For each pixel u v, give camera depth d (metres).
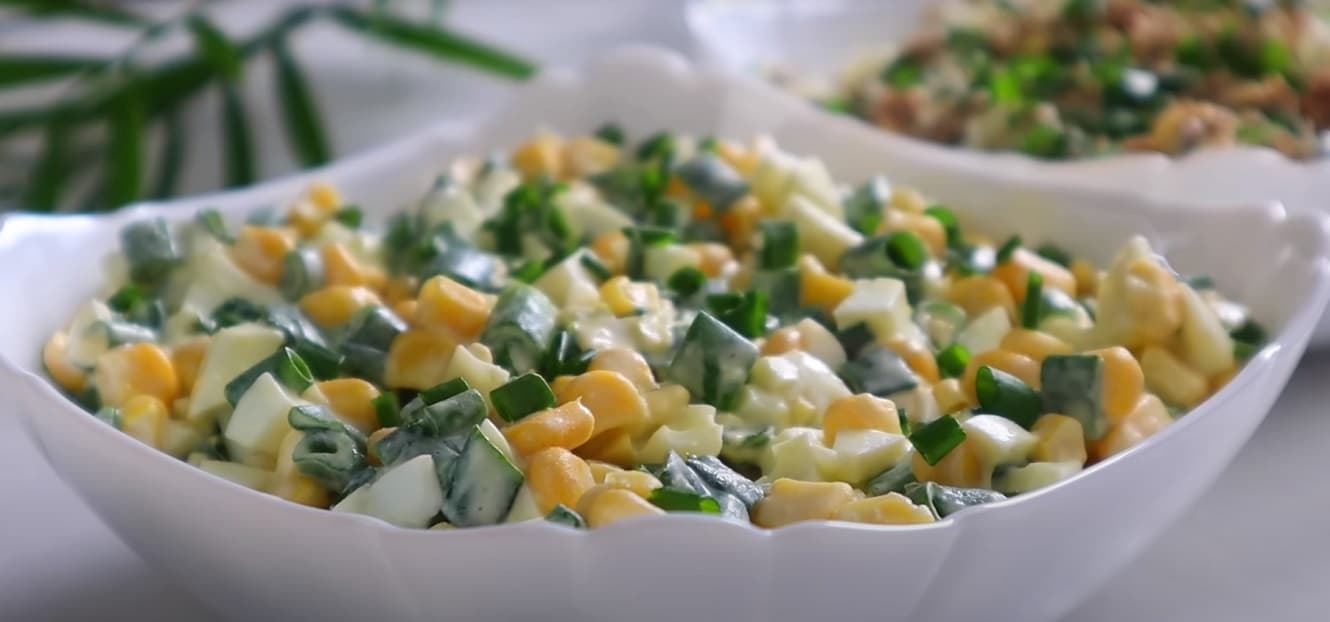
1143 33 0.44
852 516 0.25
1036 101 0.41
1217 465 0.28
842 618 0.25
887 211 0.35
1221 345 0.30
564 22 0.62
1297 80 0.42
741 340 0.29
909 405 0.29
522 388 0.27
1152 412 0.28
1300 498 0.33
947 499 0.26
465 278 0.32
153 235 0.33
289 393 0.28
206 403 0.29
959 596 0.26
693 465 0.27
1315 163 0.36
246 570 0.26
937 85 0.44
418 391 0.29
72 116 0.47
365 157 0.37
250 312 0.31
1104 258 0.34
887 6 0.50
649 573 0.24
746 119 0.39
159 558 0.28
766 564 0.24
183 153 0.49
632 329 0.30
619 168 0.36
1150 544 0.30
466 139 0.39
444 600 0.25
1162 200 0.34
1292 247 0.31
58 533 0.33
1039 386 0.29
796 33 0.49
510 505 0.26
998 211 0.35
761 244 0.33
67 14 0.52
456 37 0.51
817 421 0.29
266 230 0.33
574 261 0.32
